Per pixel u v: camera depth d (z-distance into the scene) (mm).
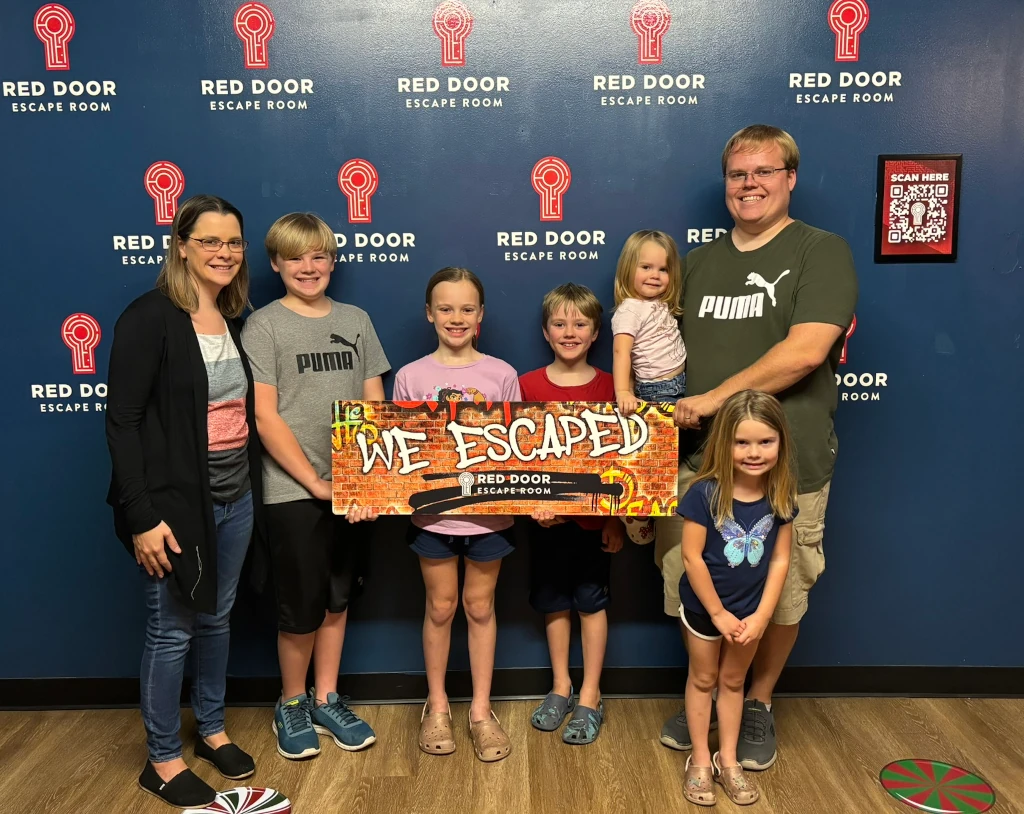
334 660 2238
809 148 2207
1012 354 2277
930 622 2365
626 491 1983
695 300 2068
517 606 2371
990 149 2197
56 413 2275
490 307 2281
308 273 2037
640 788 1964
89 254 2219
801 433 1938
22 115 2168
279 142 2195
